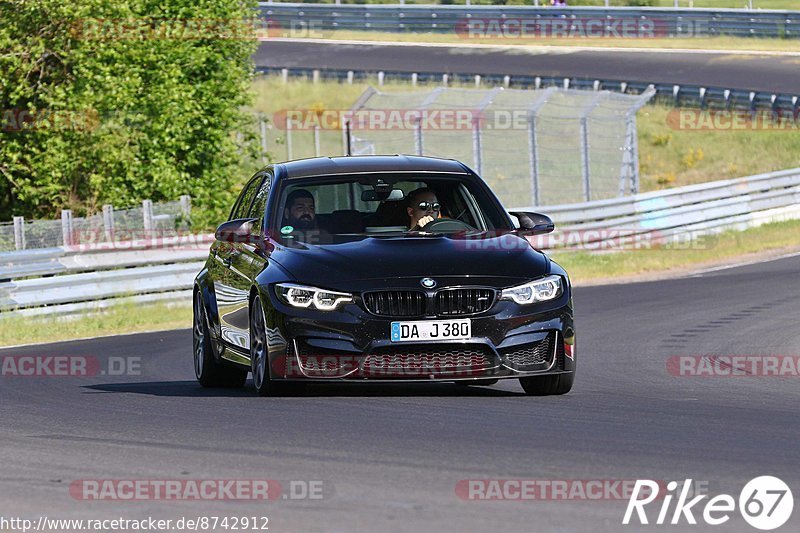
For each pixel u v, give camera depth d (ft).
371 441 63.67
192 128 250.16
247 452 61.26
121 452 62.54
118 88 233.76
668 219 255.29
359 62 450.71
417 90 414.00
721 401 83.56
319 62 452.76
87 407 82.74
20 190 236.22
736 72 424.87
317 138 341.21
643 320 147.95
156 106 245.24
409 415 73.00
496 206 90.07
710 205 263.90
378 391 86.94
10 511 49.52
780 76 416.26
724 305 160.76
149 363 121.08
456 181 91.25
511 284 80.12
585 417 72.43
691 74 424.05
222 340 94.22
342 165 92.89
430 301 78.79
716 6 533.55
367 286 79.20
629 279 208.85
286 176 91.56
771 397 87.35
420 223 88.17
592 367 108.17
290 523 46.29
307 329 79.25
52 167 234.79
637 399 83.35
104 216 195.83
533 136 291.58
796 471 55.31
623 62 442.91
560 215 238.89
